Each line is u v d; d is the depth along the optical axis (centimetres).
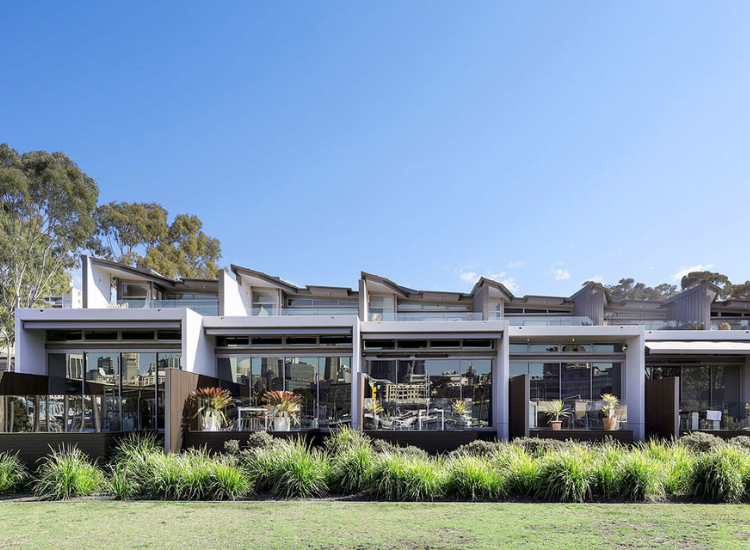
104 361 2186
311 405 1886
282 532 808
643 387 2100
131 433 1706
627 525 835
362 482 1179
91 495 1216
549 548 710
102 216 4897
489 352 2295
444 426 1858
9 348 3669
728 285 4625
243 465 1279
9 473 1337
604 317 2570
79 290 2681
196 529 834
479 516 911
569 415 1914
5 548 740
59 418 1566
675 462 1220
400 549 713
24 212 3897
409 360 2309
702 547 707
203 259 5650
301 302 2934
